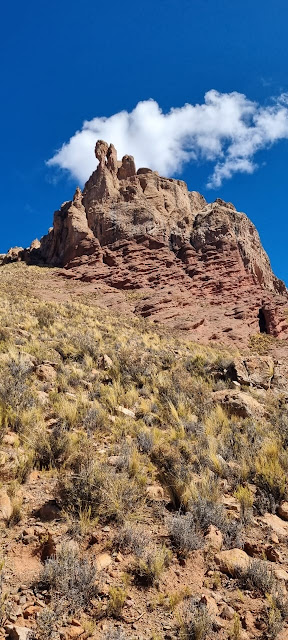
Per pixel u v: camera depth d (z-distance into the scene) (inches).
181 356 638.5
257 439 309.3
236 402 382.9
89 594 131.0
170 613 127.4
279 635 121.4
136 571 145.9
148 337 914.7
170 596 132.2
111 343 645.3
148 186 2466.8
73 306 1192.2
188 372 513.3
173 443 276.7
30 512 175.5
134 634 117.0
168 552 155.1
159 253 2097.7
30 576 137.3
